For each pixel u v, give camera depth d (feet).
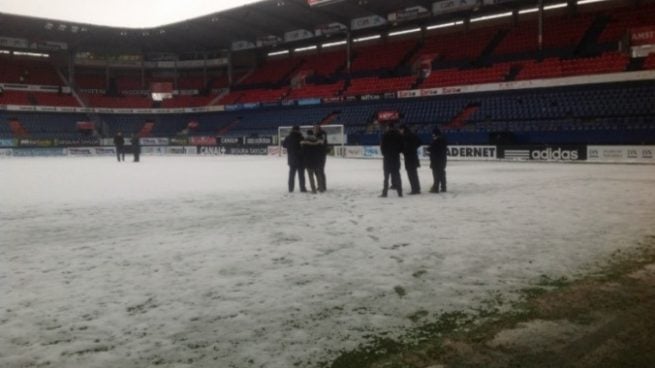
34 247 25.81
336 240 26.16
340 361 12.21
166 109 199.93
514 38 145.48
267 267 21.08
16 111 182.39
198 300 16.99
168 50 207.10
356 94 156.15
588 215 32.12
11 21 167.02
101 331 14.37
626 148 88.84
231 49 198.29
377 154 127.65
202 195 47.80
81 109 190.60
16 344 13.53
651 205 36.01
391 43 177.06
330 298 16.97
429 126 134.62
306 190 50.39
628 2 134.31
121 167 96.73
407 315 15.28
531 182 54.65
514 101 126.41
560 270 19.77
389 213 34.81
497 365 11.86
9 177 71.97
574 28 134.92
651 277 18.57
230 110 188.03
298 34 179.11
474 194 44.91
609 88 112.98
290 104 172.14
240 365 12.05
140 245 25.93
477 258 21.84
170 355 12.68
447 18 158.71
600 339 13.21
